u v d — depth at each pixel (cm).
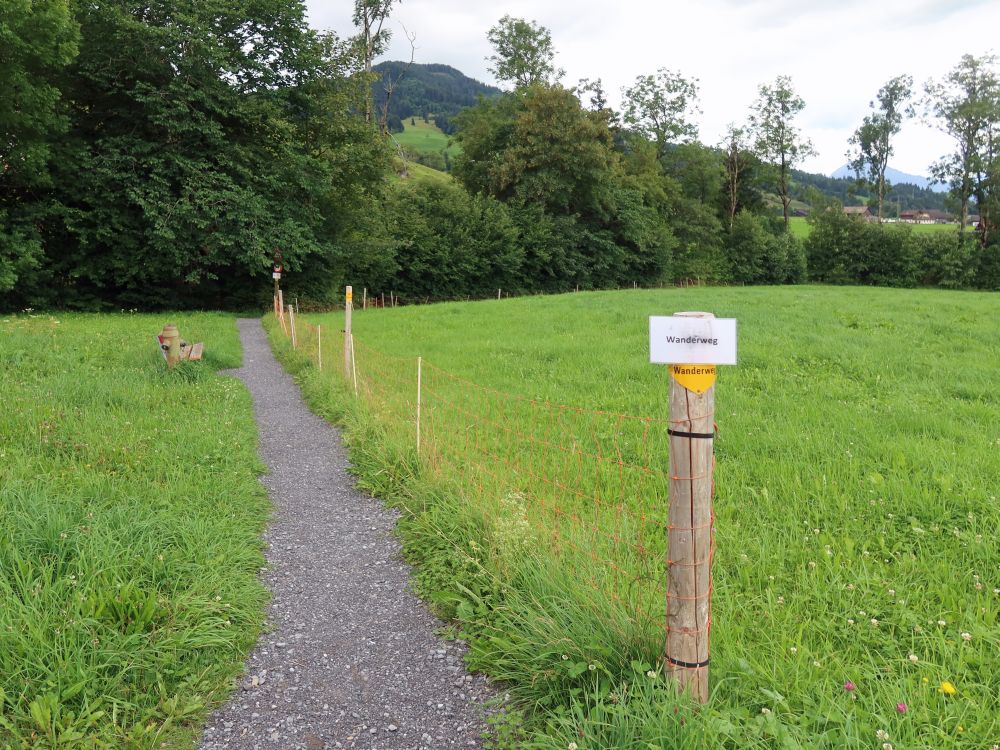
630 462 712
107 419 820
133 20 2662
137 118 2881
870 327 1720
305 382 1248
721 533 523
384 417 881
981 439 736
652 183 6009
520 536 483
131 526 496
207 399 1022
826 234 6625
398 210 4622
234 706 366
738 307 2409
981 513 533
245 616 441
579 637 370
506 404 969
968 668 355
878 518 544
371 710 364
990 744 297
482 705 364
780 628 392
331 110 3412
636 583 421
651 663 347
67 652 358
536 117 4928
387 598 484
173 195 2889
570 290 5359
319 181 3250
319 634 438
